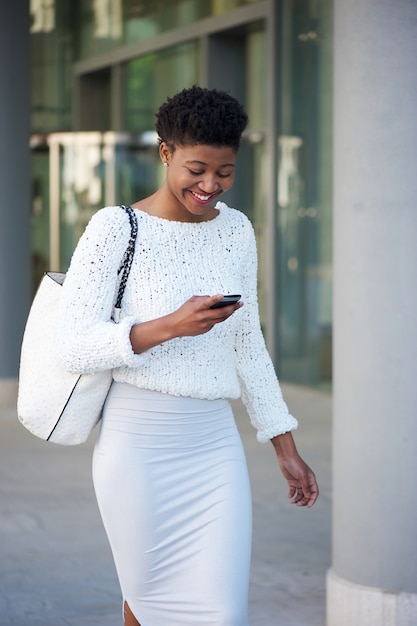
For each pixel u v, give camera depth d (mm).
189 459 3225
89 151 16594
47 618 5051
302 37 12492
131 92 16266
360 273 4445
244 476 3260
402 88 4328
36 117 17438
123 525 3201
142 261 3189
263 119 13617
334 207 4605
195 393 3207
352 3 4398
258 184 13711
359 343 4469
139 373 3189
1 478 8109
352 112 4430
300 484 3490
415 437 4410
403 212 4355
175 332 2969
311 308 12594
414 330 4379
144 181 16328
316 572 5770
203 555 3156
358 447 4504
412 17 4312
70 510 7105
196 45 14586
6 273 11453
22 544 6285
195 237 3262
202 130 3021
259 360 3434
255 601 5270
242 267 3363
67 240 17016
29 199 11547
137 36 15812
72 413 3279
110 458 3219
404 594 4441
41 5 17281
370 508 4484
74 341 3072
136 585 3223
